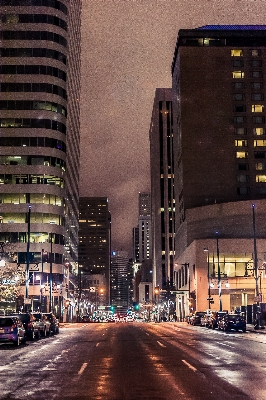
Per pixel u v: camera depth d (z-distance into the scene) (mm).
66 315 111250
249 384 14086
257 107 122562
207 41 125125
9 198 95375
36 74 98875
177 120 133375
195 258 99125
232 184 118688
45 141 97375
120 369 18031
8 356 24172
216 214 107500
